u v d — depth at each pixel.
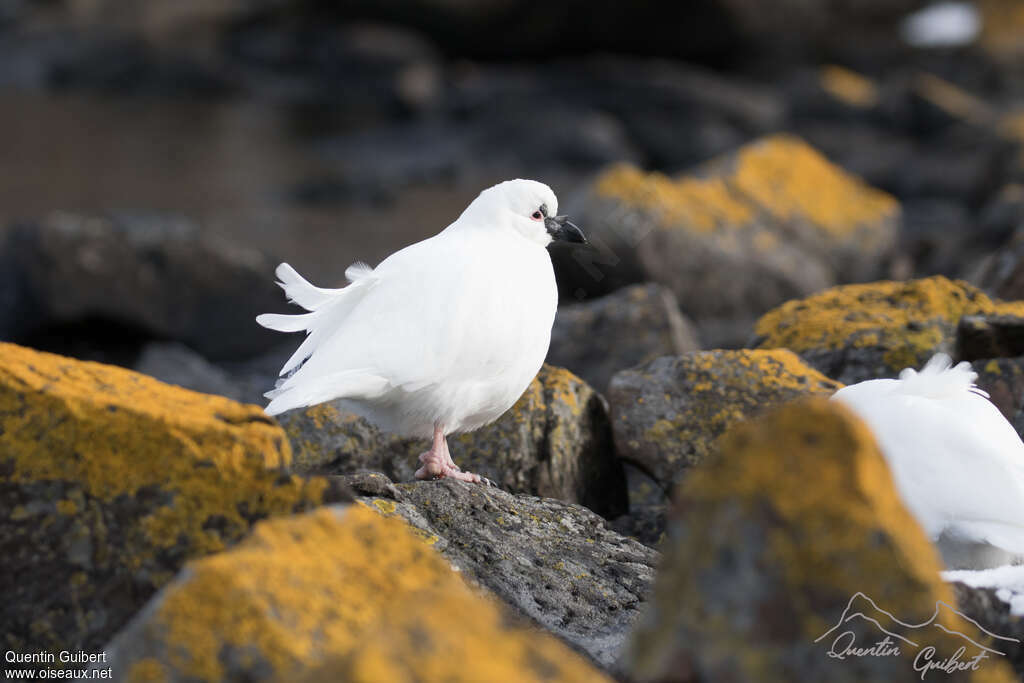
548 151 46.72
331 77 60.19
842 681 4.96
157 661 5.27
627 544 8.95
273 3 64.31
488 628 5.05
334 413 10.65
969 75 59.66
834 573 5.00
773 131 49.75
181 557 6.35
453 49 63.81
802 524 5.02
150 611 5.37
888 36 65.44
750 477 5.11
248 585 5.38
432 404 9.13
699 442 10.55
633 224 22.03
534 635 7.20
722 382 10.79
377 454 10.59
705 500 5.22
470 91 55.44
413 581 5.79
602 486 11.23
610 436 11.38
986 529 7.34
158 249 21.92
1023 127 37.38
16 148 42.41
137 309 21.78
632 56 63.09
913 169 40.47
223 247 22.39
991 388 10.70
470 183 42.53
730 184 24.72
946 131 46.78
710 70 63.44
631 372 11.13
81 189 36.22
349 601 5.57
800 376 10.84
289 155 45.38
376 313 8.98
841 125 49.84
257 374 20.47
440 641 4.82
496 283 9.34
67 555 6.42
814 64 64.38
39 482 6.42
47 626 6.40
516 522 8.73
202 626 5.30
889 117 49.00
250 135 49.28
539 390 10.87
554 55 64.12
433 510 8.57
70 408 6.42
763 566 5.05
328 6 63.88
